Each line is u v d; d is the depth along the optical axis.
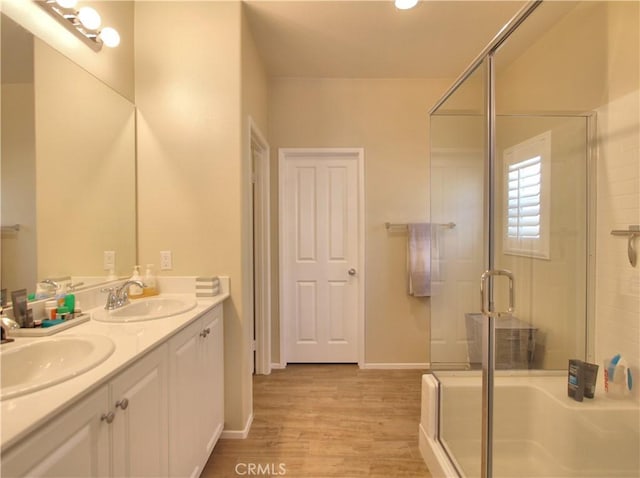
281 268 2.82
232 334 1.87
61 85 1.38
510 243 1.84
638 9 1.37
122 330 1.20
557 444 1.50
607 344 1.54
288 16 1.97
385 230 2.82
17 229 1.18
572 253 1.69
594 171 1.59
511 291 1.73
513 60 1.96
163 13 1.85
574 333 1.68
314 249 2.90
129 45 1.82
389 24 2.05
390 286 2.83
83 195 1.51
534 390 1.58
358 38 2.20
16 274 1.18
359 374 2.73
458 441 1.59
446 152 2.08
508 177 1.85
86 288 1.52
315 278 2.90
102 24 1.61
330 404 2.24
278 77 2.76
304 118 2.78
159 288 1.86
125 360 0.91
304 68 2.61
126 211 1.80
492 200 1.71
